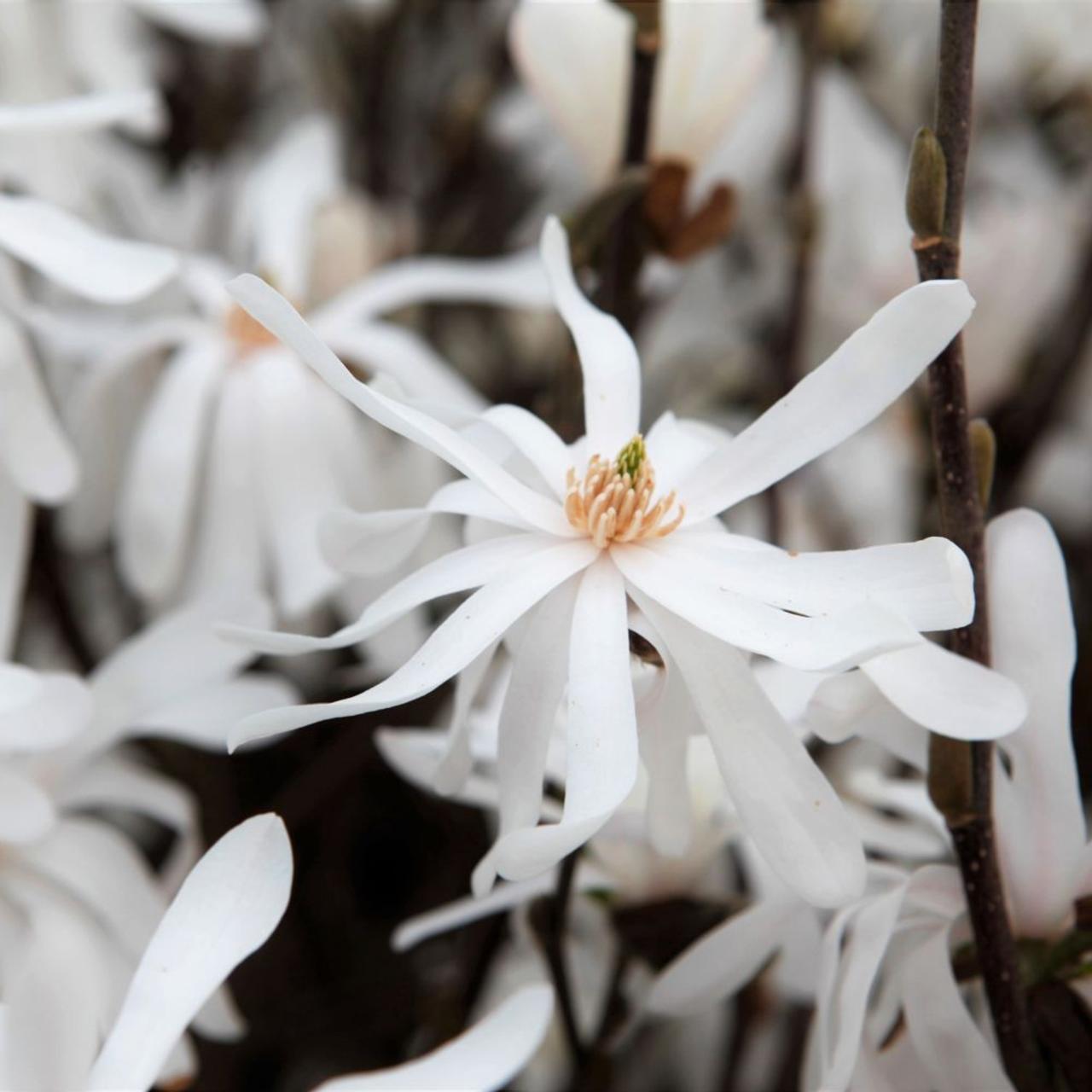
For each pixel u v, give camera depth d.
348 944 0.60
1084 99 0.74
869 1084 0.42
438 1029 0.47
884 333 0.38
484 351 0.68
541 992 0.38
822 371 0.38
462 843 0.57
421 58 0.72
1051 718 0.41
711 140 0.49
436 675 0.36
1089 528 0.65
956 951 0.42
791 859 0.37
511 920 0.47
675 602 0.37
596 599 0.38
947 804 0.39
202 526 0.52
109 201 0.59
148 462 0.51
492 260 0.68
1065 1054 0.41
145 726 0.44
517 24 0.50
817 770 0.37
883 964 0.46
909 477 0.65
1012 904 0.42
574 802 0.36
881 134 0.74
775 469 0.39
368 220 0.60
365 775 0.60
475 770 0.45
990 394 0.62
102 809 0.57
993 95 0.75
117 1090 0.36
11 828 0.42
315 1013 0.57
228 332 0.54
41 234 0.43
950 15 0.38
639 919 0.45
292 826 0.54
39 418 0.45
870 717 0.41
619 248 0.49
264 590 0.52
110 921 0.44
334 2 0.69
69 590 0.56
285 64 0.71
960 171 0.39
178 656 0.44
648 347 0.69
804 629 0.36
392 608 0.37
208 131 0.69
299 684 0.57
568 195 0.70
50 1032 0.41
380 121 0.68
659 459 0.40
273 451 0.52
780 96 0.71
